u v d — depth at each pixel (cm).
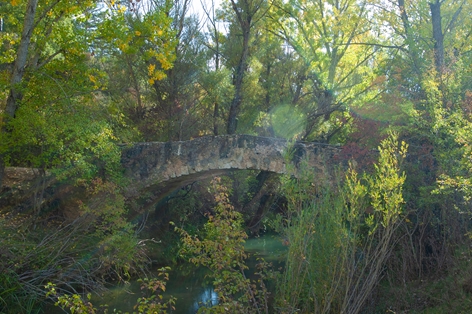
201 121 2069
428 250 1095
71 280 1136
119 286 1264
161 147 1496
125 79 1802
